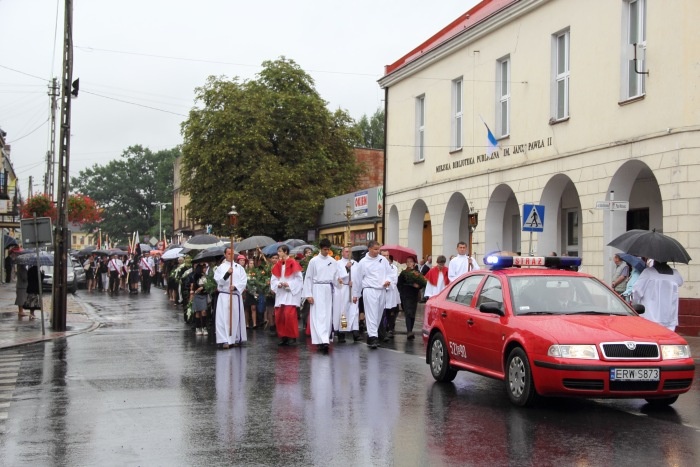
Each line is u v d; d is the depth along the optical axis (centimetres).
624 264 1731
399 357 1454
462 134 2786
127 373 1262
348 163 4884
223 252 2019
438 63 2948
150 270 4378
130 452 741
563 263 1112
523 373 930
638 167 1962
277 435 805
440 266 1814
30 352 1598
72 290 3994
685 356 893
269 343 1728
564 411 924
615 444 761
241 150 4325
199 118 4391
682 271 1759
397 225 3384
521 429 827
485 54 2622
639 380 866
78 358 1481
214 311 1948
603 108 2044
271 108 4472
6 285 5119
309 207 4266
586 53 2117
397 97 3316
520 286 1019
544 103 2305
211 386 1119
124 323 2330
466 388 1090
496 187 2555
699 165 1748
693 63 1759
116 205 12631
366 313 1634
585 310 995
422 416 896
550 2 2272
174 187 9369
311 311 1620
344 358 1440
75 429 844
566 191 2514
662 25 1834
